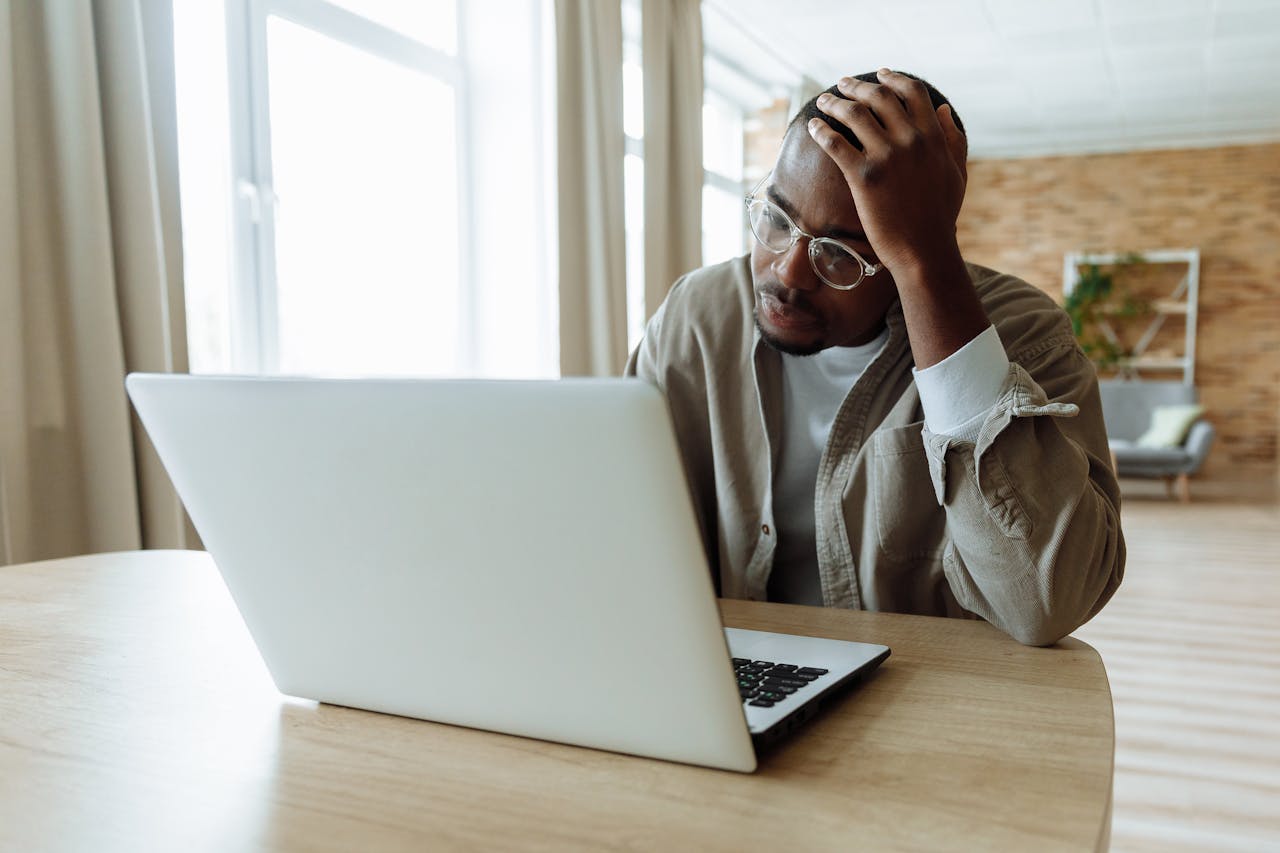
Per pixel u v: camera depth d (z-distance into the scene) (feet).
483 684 2.03
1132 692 8.95
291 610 2.21
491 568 1.89
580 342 13.10
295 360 10.92
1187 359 28.02
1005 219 29.96
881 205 2.68
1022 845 1.55
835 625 3.02
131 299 7.23
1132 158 28.68
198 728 2.15
